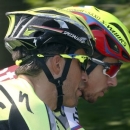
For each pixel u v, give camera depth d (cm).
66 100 486
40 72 471
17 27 483
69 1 764
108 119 787
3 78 605
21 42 471
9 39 478
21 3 816
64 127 516
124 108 779
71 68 484
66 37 477
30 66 469
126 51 641
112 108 783
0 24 816
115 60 646
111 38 636
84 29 493
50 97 476
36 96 455
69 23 483
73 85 487
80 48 489
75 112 614
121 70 766
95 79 641
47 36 471
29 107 447
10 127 441
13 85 462
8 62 820
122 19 758
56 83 477
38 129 441
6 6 812
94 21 642
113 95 781
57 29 476
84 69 494
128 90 772
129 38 651
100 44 634
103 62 638
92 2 770
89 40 496
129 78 766
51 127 448
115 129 787
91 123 794
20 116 443
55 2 770
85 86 642
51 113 453
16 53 478
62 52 478
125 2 773
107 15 652
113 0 776
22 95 454
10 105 448
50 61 474
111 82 649
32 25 476
